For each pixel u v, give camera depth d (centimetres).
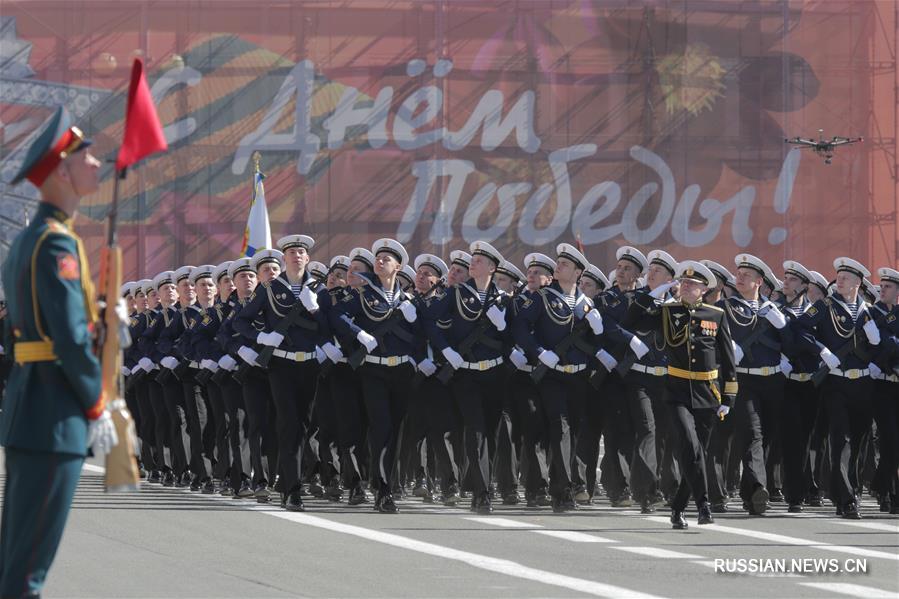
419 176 18200
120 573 3466
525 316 5284
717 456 5244
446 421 5409
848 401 5322
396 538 4234
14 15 18238
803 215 18250
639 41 18250
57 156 2330
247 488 5672
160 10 18300
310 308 5156
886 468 5378
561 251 5391
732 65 18238
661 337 4700
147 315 6712
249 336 5222
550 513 5138
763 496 5112
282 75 18288
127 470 2333
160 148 2414
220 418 5916
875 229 18350
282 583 3319
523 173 18225
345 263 5941
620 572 3544
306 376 5212
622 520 4884
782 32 18250
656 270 5050
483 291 5319
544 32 18300
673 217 18150
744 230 18212
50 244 2266
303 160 18225
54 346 2236
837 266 5416
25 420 2264
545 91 18262
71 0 18288
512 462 5509
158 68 18275
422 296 5334
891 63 18362
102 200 18125
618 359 5403
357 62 18288
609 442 5459
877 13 18350
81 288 2281
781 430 5462
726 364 4588
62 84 18250
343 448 5344
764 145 18238
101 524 4591
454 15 18275
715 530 4566
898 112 18350
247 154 18212
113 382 2341
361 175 18250
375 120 18238
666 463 5253
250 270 5781
